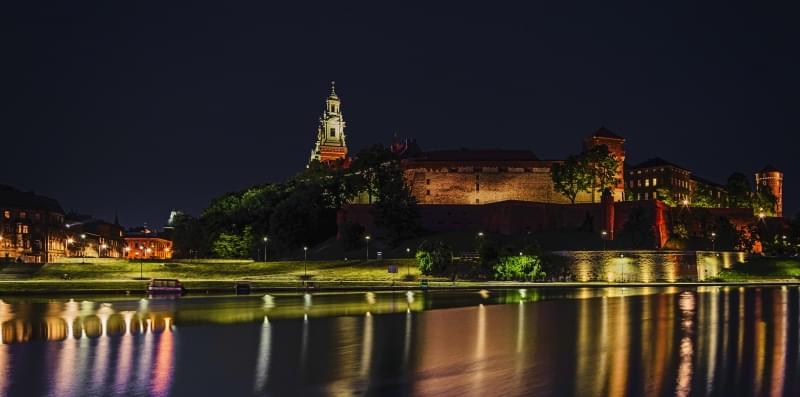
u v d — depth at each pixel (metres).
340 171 189.88
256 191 199.25
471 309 75.12
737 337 52.38
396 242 154.25
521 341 50.84
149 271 132.38
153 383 37.12
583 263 130.75
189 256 183.25
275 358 44.00
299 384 36.75
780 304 78.94
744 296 91.19
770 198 197.62
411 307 78.00
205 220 188.12
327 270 134.00
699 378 37.38
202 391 35.41
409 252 146.12
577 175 163.12
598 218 151.38
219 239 171.12
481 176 173.38
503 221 156.50
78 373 39.53
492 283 120.00
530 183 172.88
